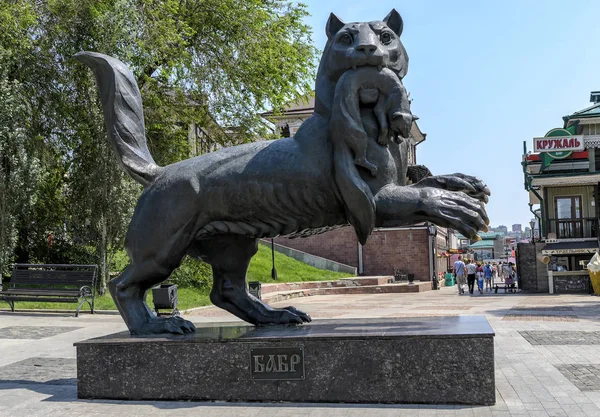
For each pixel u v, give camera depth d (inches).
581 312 519.8
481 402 177.3
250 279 938.7
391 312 546.0
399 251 1294.3
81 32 634.8
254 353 189.6
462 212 189.9
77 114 661.3
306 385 186.1
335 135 197.9
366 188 194.2
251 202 203.0
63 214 719.7
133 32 632.4
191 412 177.9
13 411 184.1
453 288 1368.1
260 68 775.1
